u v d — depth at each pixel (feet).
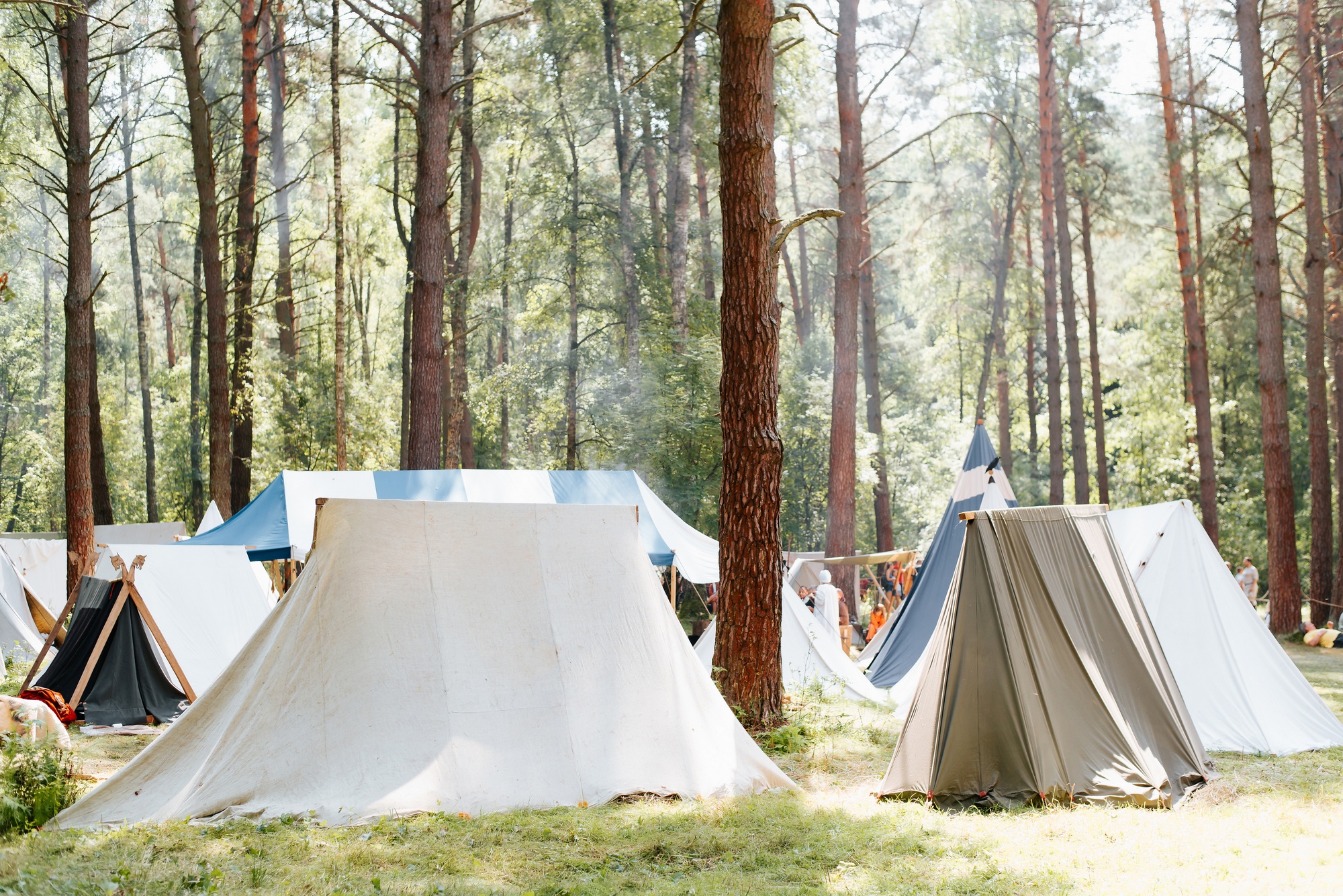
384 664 20.04
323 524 20.77
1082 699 21.34
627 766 20.67
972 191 102.32
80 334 46.26
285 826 17.57
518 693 20.71
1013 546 22.08
